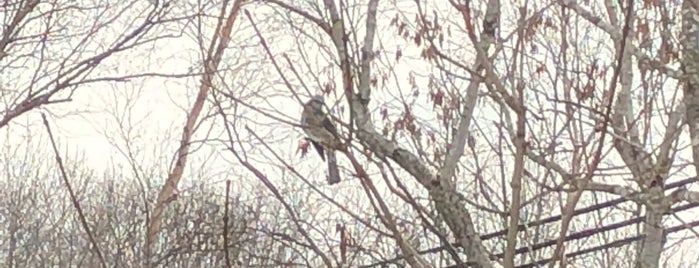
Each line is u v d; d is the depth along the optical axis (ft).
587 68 24.06
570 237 20.10
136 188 43.75
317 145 15.01
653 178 16.24
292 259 20.47
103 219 32.55
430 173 15.48
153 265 29.07
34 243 58.18
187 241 29.53
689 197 15.92
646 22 20.93
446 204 15.16
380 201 13.25
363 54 16.40
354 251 20.24
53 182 66.54
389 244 18.15
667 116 19.16
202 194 37.11
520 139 12.89
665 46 19.92
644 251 19.02
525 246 19.89
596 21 19.13
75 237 45.83
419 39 22.21
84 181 60.08
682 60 16.96
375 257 20.62
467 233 14.92
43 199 65.77
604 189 16.99
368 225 15.40
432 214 15.48
